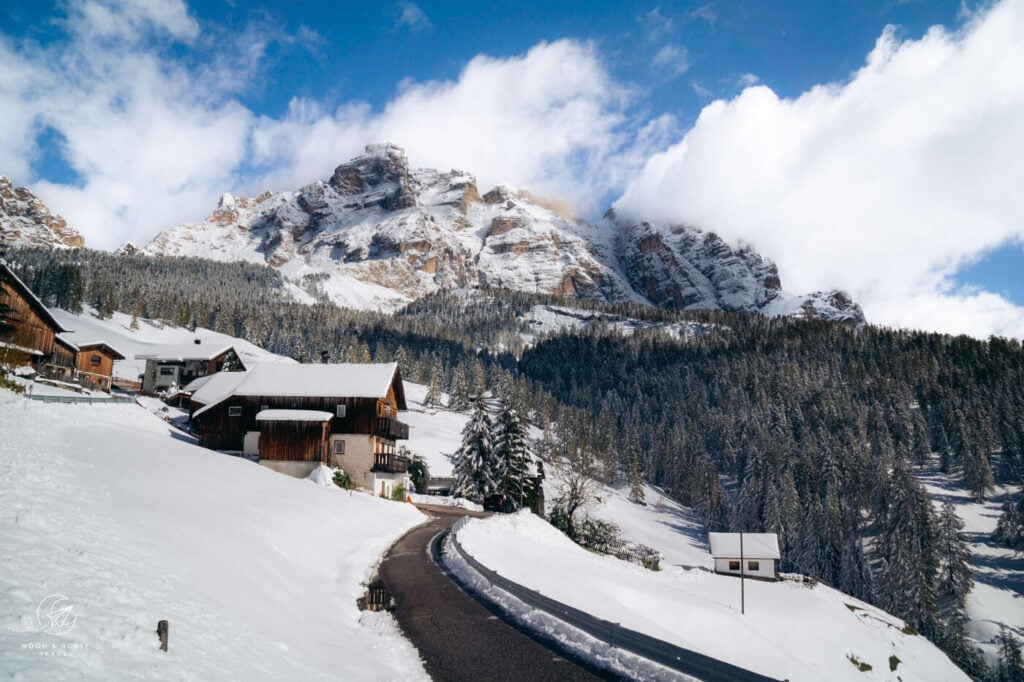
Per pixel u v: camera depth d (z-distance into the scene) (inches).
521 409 6181.1
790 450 5393.7
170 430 2146.9
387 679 522.6
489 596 842.8
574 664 573.3
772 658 1298.0
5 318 2090.3
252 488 1243.2
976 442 5369.1
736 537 2783.0
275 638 509.7
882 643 2112.5
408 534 1477.6
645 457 5994.1
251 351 7140.8
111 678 303.0
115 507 713.6
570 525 2503.7
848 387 7440.9
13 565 409.1
